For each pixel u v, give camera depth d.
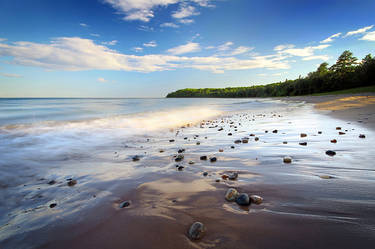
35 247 1.47
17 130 7.05
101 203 2.13
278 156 3.57
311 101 26.84
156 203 2.04
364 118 7.45
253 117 12.32
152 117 12.47
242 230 1.47
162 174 2.99
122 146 5.21
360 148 3.64
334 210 1.63
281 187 2.20
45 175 3.16
